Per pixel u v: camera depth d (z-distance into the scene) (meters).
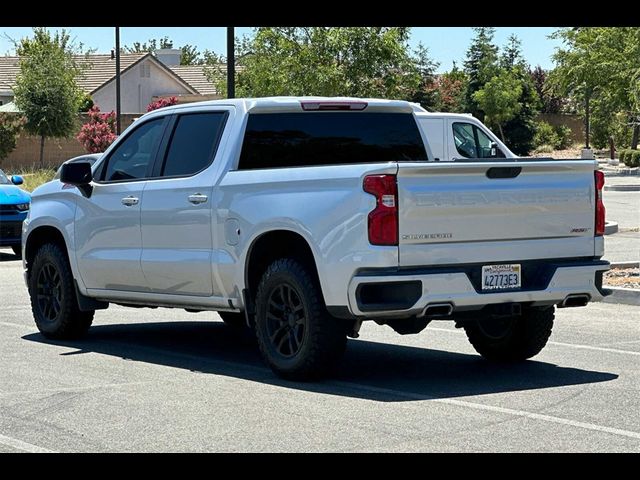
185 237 10.41
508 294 9.31
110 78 74.44
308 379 9.49
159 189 10.69
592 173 9.84
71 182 11.34
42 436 7.69
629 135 77.94
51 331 11.99
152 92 77.06
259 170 9.77
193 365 10.46
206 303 10.38
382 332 12.49
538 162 9.44
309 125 10.55
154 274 10.75
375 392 9.07
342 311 9.03
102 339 12.14
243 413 8.32
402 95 35.78
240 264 9.85
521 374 9.85
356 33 33.84
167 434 7.69
